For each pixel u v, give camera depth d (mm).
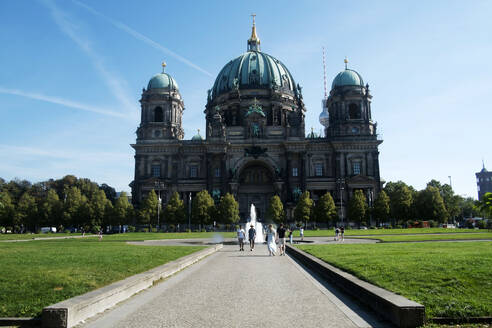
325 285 17219
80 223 108688
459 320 10367
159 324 10797
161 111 116125
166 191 109562
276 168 111500
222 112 128250
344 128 113125
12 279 15352
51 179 151500
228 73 133250
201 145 113188
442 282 13664
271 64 132375
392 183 145750
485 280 13719
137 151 112625
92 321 11203
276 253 36000
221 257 31750
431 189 105375
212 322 10945
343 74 117000
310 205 101688
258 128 114812
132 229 100562
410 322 10188
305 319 11242
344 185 109062
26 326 10547
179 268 22578
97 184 154250
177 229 102062
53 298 12406
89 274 16719
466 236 50250
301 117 114250
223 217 100500
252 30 153125
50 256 24984
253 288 16406
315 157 113188
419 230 75188
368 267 17641
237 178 112250
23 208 113875
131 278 15844
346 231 80688
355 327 10453
